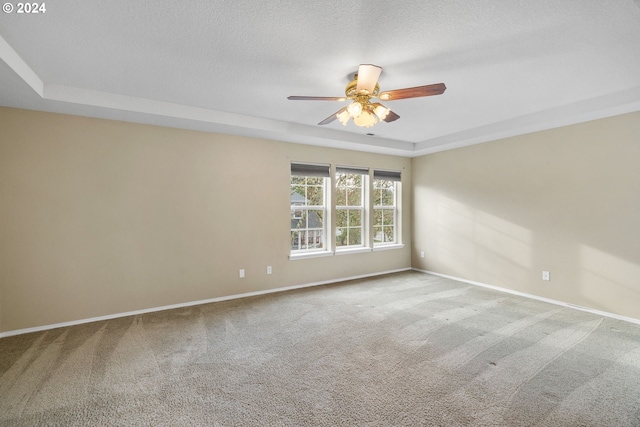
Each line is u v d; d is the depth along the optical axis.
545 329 3.06
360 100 2.37
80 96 2.84
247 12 1.74
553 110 3.48
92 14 1.75
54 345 2.72
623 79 2.69
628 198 3.24
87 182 3.28
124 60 2.31
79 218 3.24
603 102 3.09
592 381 2.15
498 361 2.44
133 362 2.43
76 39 2.02
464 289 4.51
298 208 4.76
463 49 2.17
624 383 2.13
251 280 4.27
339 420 1.77
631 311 3.24
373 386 2.11
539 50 2.19
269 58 2.29
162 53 2.21
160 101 3.21
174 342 2.79
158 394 2.02
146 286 3.59
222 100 3.20
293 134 4.09
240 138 4.17
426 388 2.08
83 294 3.26
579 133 3.60
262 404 1.92
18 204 2.98
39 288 3.07
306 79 2.67
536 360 2.45
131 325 3.18
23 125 2.99
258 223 4.31
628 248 3.26
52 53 2.20
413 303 3.89
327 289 4.54
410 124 4.11
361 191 5.44
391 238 5.80
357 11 1.73
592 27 1.90
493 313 3.52
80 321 3.24
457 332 3.00
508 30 1.93
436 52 2.21
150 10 1.71
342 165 5.07
